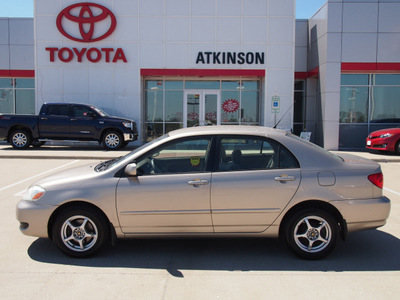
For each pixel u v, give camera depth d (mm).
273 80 16625
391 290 3529
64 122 14820
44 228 4207
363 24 15594
